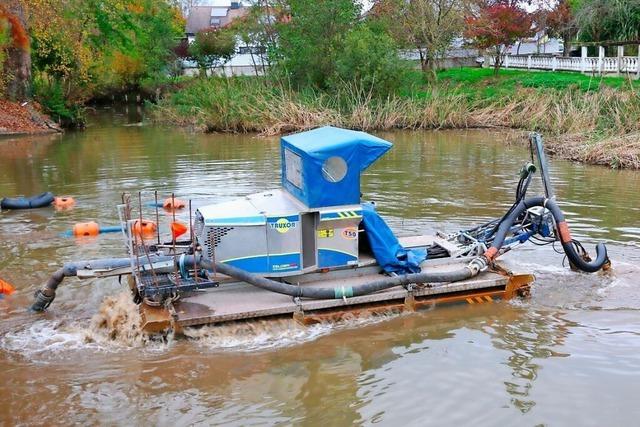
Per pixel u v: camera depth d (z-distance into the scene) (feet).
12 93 101.76
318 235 26.84
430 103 101.09
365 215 27.45
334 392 21.24
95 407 20.43
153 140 87.86
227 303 25.79
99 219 42.55
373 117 97.71
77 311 27.71
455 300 28.19
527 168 30.27
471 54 160.97
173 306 25.31
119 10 124.57
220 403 20.65
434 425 19.39
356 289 26.14
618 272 31.73
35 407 20.44
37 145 83.66
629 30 120.47
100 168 63.46
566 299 28.78
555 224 30.58
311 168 25.86
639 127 71.72
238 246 26.00
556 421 19.53
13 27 99.76
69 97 111.34
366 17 135.54
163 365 22.98
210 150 76.07
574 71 121.49
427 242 31.78
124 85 165.58
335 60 111.14
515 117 97.35
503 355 23.68
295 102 101.04
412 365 22.95
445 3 129.08
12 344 24.70
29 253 35.27
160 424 19.53
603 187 50.75
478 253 29.78
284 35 119.34
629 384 21.61
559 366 22.82
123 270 26.48
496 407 20.29
